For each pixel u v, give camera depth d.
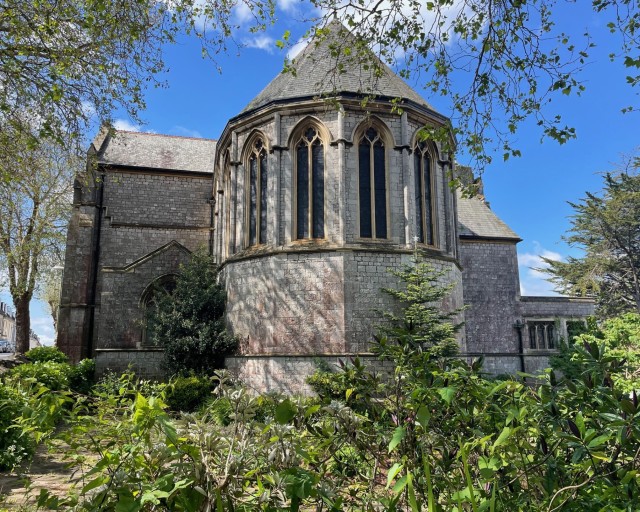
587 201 43.62
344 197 19.25
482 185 36.81
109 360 23.36
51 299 56.19
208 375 19.33
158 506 2.61
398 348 3.91
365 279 18.86
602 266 43.19
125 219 29.69
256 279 20.16
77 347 27.27
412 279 18.06
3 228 28.58
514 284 32.03
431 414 3.46
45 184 27.48
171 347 20.44
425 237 20.56
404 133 20.12
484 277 31.83
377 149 20.36
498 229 33.28
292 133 20.22
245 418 3.05
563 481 3.23
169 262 26.20
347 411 3.39
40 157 17.16
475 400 3.65
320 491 2.69
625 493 2.89
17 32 12.27
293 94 20.55
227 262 21.67
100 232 29.16
